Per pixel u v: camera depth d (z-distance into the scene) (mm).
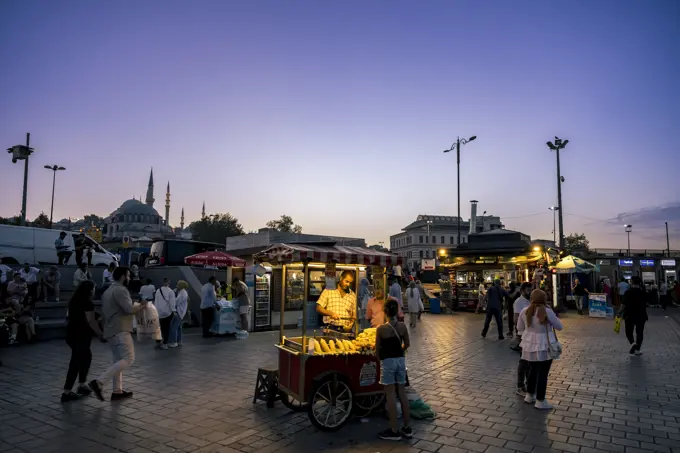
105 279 15703
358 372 5750
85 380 6762
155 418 5750
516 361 9742
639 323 10438
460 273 24297
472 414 6008
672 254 47812
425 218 103562
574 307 26078
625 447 4863
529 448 4828
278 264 6688
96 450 4691
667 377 8195
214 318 13461
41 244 18656
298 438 5113
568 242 82312
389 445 4918
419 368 8992
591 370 8805
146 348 11234
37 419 5672
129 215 119812
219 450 4738
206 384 7535
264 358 9906
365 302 10977
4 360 9344
